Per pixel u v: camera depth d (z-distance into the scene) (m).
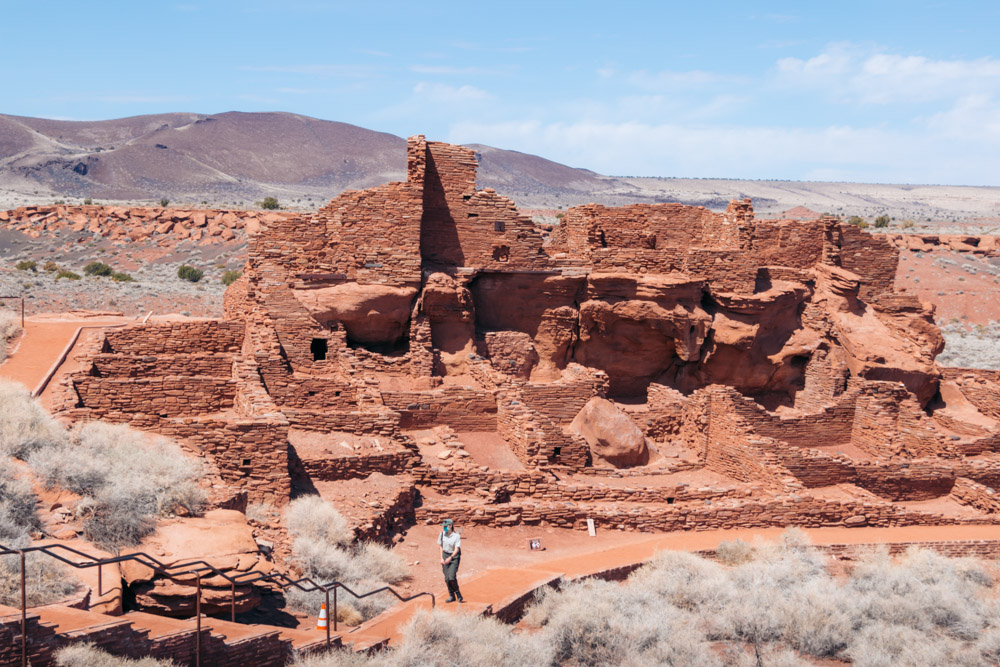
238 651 15.09
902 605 23.20
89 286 84.81
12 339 34.88
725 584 23.52
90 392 29.98
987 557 29.72
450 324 38.97
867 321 44.59
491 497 28.86
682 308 40.50
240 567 18.14
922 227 184.62
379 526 24.98
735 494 31.66
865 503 31.70
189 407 31.19
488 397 34.94
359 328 37.81
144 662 13.20
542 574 23.30
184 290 89.19
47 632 12.75
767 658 20.12
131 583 17.16
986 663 20.89
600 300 40.97
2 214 131.38
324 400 34.22
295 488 26.30
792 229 46.09
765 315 41.66
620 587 22.80
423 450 31.61
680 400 38.34
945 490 36.34
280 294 36.41
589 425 34.97
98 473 19.97
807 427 39.75
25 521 17.84
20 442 20.89
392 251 37.97
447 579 20.36
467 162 40.06
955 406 44.28
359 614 19.42
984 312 103.69
